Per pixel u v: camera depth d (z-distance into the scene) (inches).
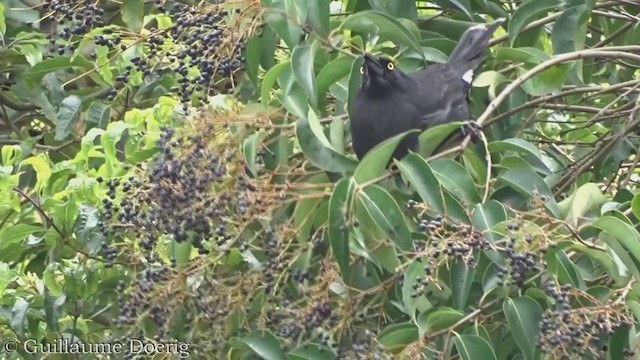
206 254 278.2
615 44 365.1
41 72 369.1
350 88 296.5
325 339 269.6
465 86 331.9
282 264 273.7
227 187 269.3
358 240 270.7
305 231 279.4
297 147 305.4
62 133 372.5
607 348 258.7
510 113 319.3
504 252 251.3
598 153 326.6
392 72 323.9
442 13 356.5
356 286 286.0
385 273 292.5
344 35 320.2
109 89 369.4
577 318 240.5
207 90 283.0
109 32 320.8
